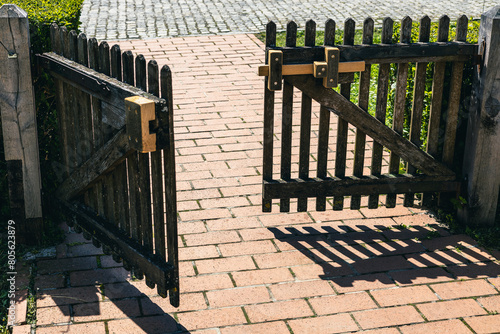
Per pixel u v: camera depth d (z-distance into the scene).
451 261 3.16
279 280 3.05
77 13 3.69
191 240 3.28
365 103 3.23
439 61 3.19
